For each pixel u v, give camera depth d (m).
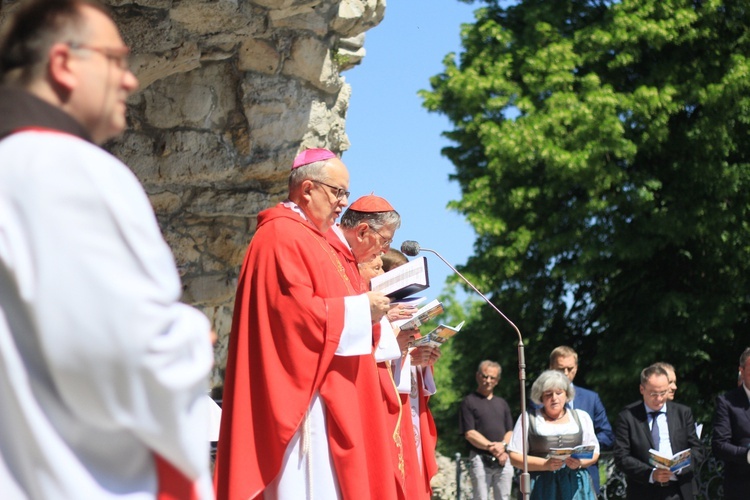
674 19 17.94
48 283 1.37
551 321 20.25
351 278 4.97
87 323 1.37
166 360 1.42
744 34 18.23
